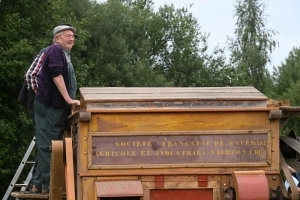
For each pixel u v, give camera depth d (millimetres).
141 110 5312
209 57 39656
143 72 33594
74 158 5891
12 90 21688
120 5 35938
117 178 5285
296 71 46781
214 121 5422
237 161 5426
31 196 6301
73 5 33812
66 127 6594
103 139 5281
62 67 6523
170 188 5344
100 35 34188
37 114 6586
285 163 5555
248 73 45500
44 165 6547
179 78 38969
